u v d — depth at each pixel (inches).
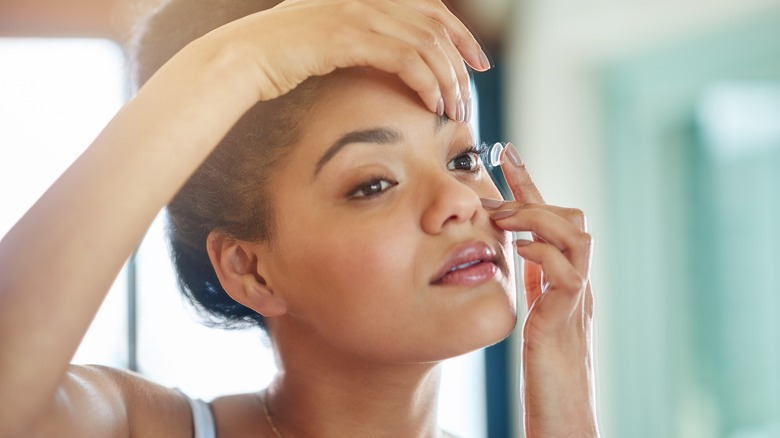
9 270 34.1
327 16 38.5
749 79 115.2
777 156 114.4
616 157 128.9
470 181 44.7
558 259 43.5
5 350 33.4
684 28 118.0
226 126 37.0
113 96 104.7
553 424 45.1
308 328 45.1
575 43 128.4
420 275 40.1
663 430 124.3
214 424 48.2
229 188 45.2
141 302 91.5
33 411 34.1
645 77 126.0
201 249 49.1
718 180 120.5
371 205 41.0
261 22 38.7
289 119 42.3
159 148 35.6
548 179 130.7
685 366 123.6
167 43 48.9
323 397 45.9
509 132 134.8
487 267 40.8
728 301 120.3
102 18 107.0
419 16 39.8
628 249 127.3
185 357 93.8
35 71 105.1
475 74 135.8
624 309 126.7
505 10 133.3
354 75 41.6
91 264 34.5
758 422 118.8
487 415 131.8
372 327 41.0
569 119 131.1
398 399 45.1
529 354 45.7
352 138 41.1
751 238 118.3
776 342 116.4
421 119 41.3
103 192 34.9
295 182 42.5
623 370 126.4
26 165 101.7
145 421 44.9
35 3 105.9
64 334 34.1
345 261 41.0
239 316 50.9
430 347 40.4
